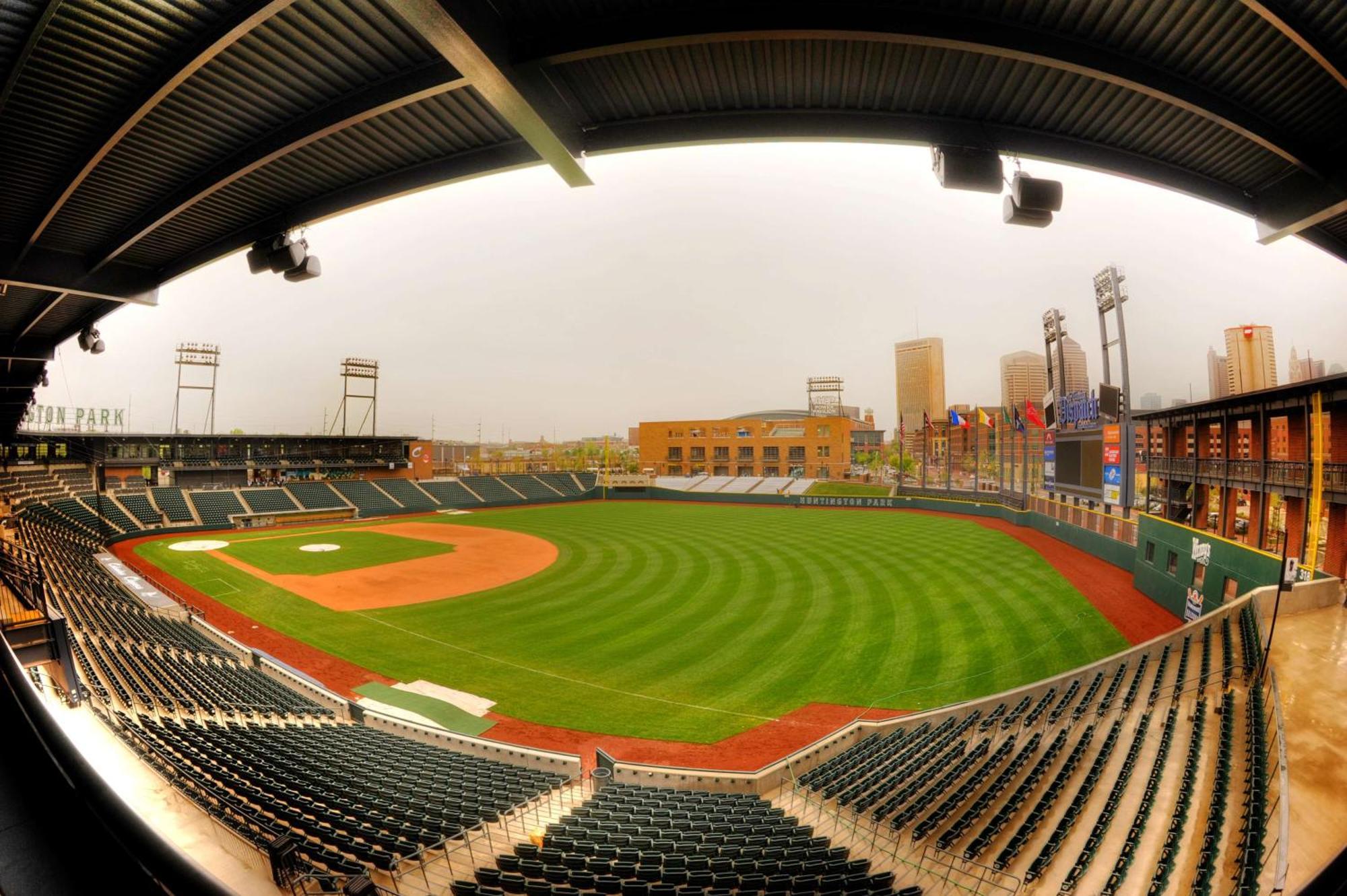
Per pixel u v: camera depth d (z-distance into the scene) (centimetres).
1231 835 815
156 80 775
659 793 1196
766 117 798
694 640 2130
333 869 704
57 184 1039
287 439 6900
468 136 906
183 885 153
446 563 3566
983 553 3438
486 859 856
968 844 941
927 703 1631
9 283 1248
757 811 1086
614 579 3069
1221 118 742
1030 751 1222
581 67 714
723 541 4122
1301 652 1366
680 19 626
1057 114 795
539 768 1352
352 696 1738
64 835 180
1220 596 1961
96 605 1997
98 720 941
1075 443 3694
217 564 3509
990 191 802
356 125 870
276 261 1142
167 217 1101
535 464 13250
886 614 2330
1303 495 2122
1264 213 955
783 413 14788
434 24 557
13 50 712
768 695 1708
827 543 3956
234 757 1041
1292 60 684
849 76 738
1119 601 2423
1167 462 3189
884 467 14475
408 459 7600
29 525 3117
